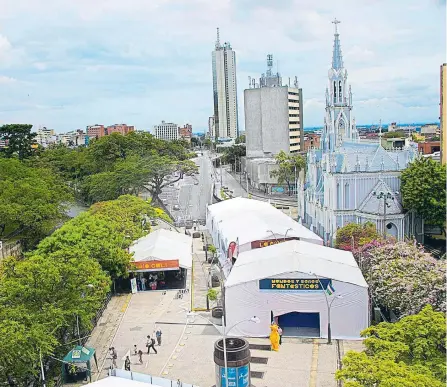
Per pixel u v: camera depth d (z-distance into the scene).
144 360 54.59
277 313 59.69
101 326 65.06
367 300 58.38
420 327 39.44
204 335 61.12
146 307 71.81
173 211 161.50
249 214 101.62
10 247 97.06
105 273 65.75
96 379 50.56
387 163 98.06
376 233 84.06
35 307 49.81
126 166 147.12
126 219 100.69
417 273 57.78
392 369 34.72
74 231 77.25
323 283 58.62
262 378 49.44
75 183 173.62
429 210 92.25
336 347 56.38
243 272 62.38
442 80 105.88
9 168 131.75
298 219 126.94
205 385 48.62
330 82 127.56
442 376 35.84
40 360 43.72
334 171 98.38
